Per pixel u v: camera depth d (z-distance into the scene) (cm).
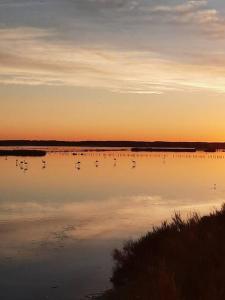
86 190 4062
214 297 707
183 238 1094
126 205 3061
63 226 2205
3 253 1636
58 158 12038
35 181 4950
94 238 1920
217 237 1030
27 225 2222
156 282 761
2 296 1168
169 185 4628
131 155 16212
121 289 1002
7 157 12231
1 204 3028
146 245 1259
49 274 1370
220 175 6209
